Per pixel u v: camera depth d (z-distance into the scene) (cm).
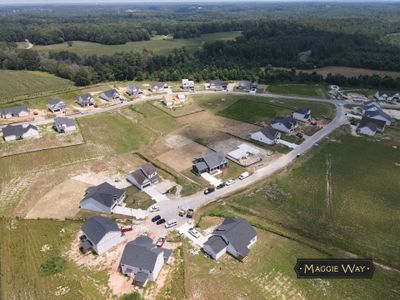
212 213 5938
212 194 6525
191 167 7544
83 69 14712
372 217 5869
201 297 4328
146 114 10856
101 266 4822
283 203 6247
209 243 4966
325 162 7731
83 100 11525
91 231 5131
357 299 4294
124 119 10431
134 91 12850
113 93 12269
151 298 4306
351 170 7406
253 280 4575
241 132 9438
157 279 4600
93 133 9394
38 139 8962
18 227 5631
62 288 4469
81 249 5131
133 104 11781
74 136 9169
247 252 4966
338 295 4350
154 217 5800
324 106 11438
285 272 4691
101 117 10562
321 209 6078
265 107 11400
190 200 6350
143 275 4500
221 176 7181
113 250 5119
